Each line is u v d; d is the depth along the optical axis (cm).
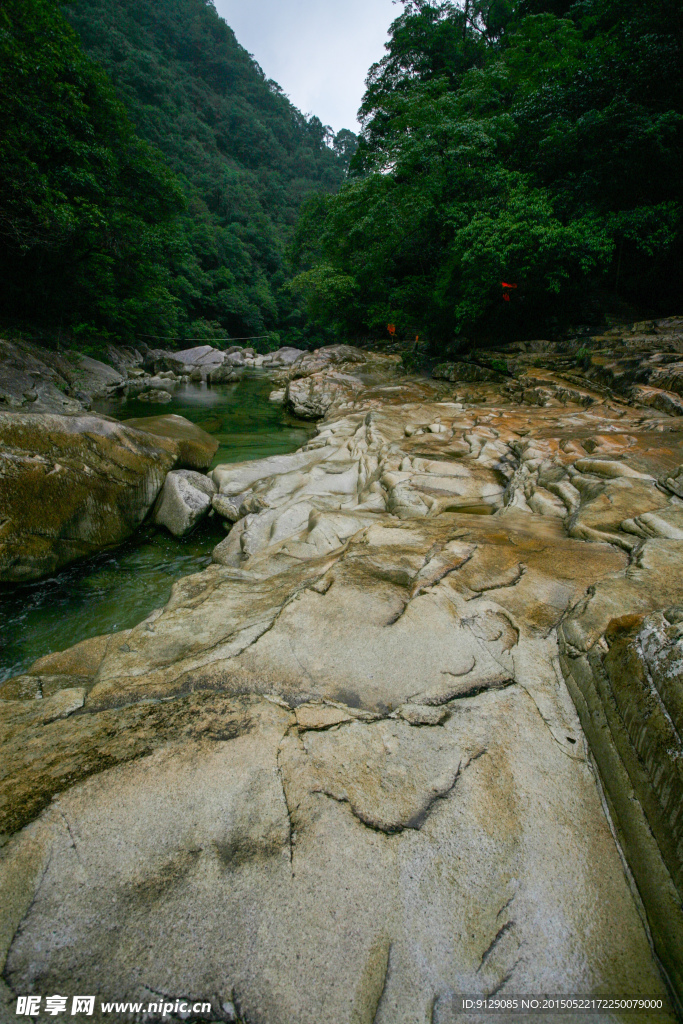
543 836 187
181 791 187
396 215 1644
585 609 273
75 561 537
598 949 164
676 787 174
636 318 1421
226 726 211
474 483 577
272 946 158
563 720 226
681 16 1327
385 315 2222
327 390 1412
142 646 271
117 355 2198
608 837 189
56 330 1891
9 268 1667
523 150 1567
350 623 270
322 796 190
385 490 572
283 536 514
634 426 753
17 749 202
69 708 224
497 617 278
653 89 1341
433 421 871
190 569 538
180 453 728
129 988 148
